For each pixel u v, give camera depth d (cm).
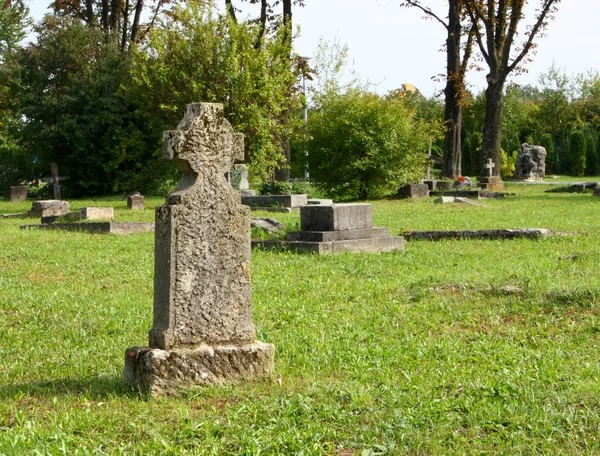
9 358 776
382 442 500
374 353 768
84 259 1547
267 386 633
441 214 2575
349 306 1026
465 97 4450
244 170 3369
